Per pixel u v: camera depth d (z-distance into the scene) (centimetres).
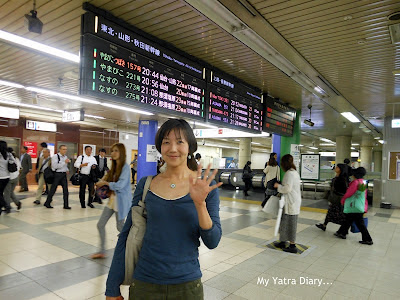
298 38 470
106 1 390
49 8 413
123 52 433
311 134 1908
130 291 145
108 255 413
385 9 380
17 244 452
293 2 370
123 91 433
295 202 468
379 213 933
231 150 3628
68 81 788
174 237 139
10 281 321
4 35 504
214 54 563
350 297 316
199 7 374
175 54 524
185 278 138
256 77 685
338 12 392
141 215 153
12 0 393
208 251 459
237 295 310
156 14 421
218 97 629
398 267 414
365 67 587
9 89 890
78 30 482
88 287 311
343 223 581
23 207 772
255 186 1274
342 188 599
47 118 1378
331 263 425
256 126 762
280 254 457
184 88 543
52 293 296
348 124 1416
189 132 154
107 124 1598
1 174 648
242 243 511
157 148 155
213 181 154
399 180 1079
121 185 379
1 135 1277
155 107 484
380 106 935
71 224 594
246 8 382
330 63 573
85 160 790
